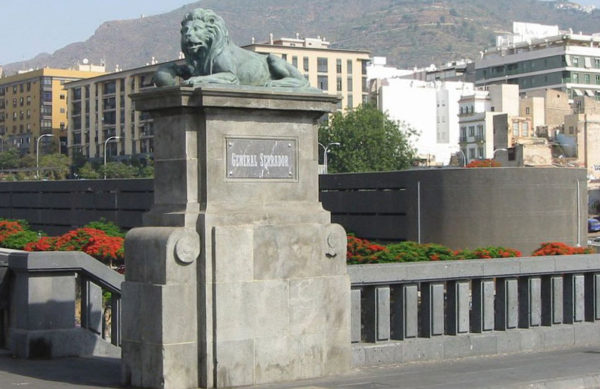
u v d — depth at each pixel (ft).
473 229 127.03
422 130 449.06
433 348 40.06
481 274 41.55
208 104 31.19
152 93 32.07
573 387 35.60
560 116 414.82
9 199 168.76
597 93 537.24
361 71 490.08
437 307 40.60
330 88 480.64
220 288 31.45
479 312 42.16
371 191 133.49
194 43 32.27
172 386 30.96
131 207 142.92
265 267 32.53
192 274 31.40
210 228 31.40
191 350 31.40
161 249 31.01
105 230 95.25
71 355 39.65
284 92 32.63
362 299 40.55
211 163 31.68
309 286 33.63
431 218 127.65
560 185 130.52
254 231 32.24
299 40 516.32
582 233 133.39
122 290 32.60
